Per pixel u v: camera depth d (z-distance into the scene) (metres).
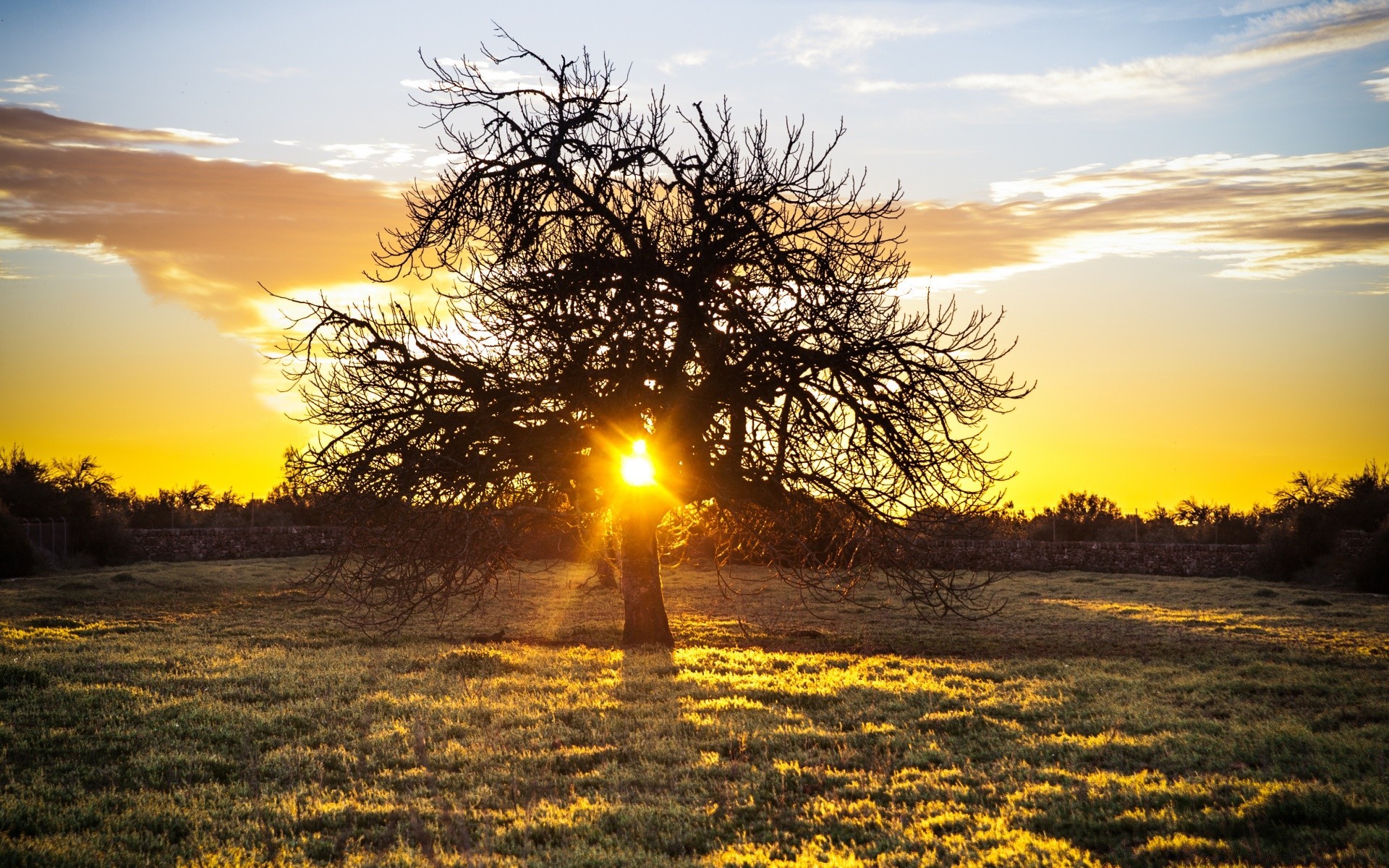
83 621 23.55
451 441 16.48
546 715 12.03
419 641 20.69
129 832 7.87
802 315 16.92
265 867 7.11
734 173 17.50
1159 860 7.13
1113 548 51.31
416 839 7.70
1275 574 45.53
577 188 17.28
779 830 8.04
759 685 14.23
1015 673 16.11
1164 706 12.87
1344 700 13.41
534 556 50.81
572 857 7.27
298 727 11.48
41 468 54.16
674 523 22.17
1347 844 7.30
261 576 39.91
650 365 17.09
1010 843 7.48
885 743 10.78
